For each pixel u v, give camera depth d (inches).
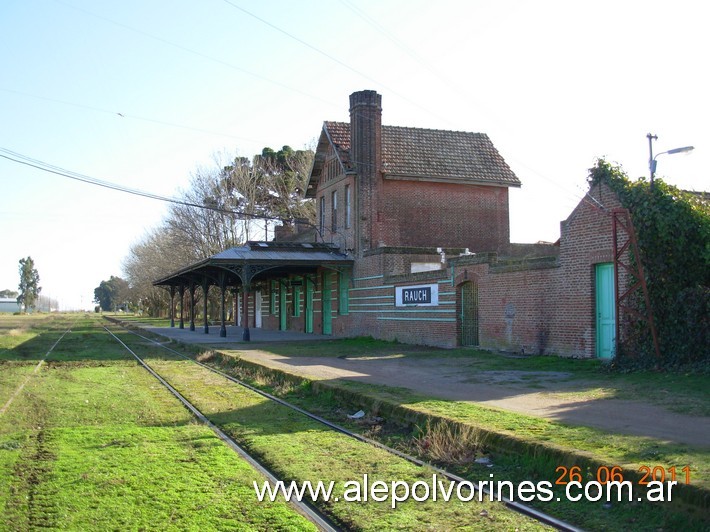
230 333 1453.0
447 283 841.5
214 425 388.8
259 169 2154.3
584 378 494.9
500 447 289.1
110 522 216.2
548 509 229.5
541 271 670.5
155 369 722.8
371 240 1120.8
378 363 669.3
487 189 1222.9
